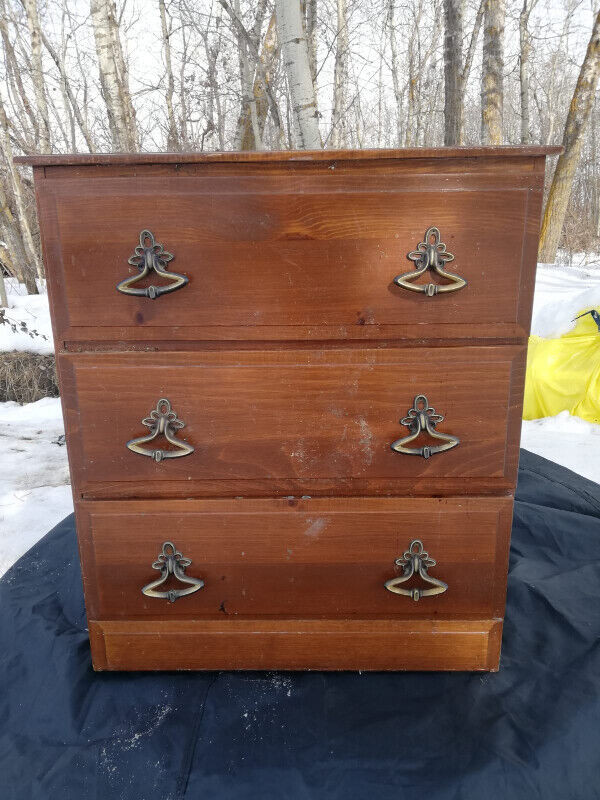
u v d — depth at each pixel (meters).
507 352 0.94
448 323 0.93
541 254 9.05
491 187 0.87
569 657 1.18
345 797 0.90
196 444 0.99
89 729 1.03
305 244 0.90
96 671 1.15
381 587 1.07
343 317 0.93
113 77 4.23
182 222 0.89
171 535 1.05
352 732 1.00
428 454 0.97
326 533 1.04
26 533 2.14
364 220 0.89
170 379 0.96
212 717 1.04
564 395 3.26
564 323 3.74
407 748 0.97
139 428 0.98
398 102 13.05
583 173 19.77
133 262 0.90
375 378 0.96
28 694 1.12
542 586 1.42
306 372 0.95
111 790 0.92
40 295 6.43
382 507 1.02
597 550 1.59
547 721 1.01
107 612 1.10
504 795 0.91
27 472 2.91
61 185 0.88
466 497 1.02
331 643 1.11
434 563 1.04
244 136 3.96
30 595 1.46
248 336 0.94
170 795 0.91
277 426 0.98
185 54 7.48
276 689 1.10
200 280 0.91
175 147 6.14
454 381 0.95
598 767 0.95
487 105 6.73
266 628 1.11
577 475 2.10
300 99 2.28
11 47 7.98
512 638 1.25
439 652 1.12
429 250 0.88
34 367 4.57
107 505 1.03
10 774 0.96
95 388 0.96
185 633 1.11
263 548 1.05
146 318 0.93
